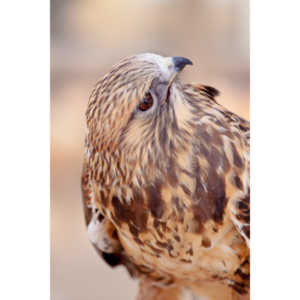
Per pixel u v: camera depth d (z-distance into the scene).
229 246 2.68
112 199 2.69
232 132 2.61
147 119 2.50
